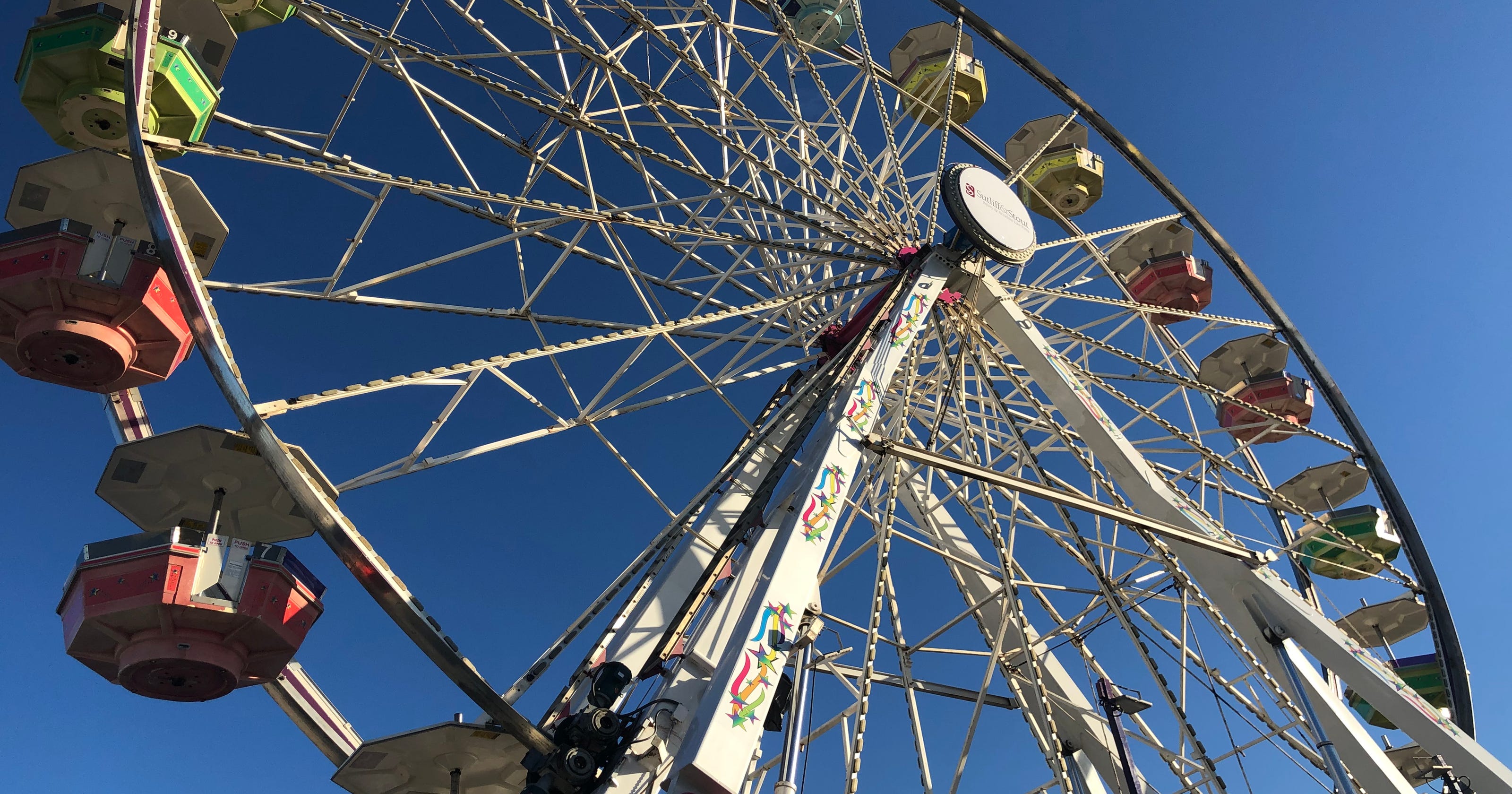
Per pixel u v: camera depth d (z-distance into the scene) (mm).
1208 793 12695
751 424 12945
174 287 8094
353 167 9969
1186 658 13672
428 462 10352
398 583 7723
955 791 10812
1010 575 11758
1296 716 12391
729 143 12383
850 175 15062
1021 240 14438
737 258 16219
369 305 12367
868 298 15648
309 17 10883
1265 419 19375
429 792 11773
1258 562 11961
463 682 7738
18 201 11289
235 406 7828
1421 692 18438
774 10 15453
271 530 11859
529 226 12086
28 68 10984
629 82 11578
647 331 11477
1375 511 19250
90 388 10711
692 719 8227
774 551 9172
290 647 10305
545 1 13305
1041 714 13789
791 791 10227
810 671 11523
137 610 9500
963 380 14703
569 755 7762
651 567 10641
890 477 11258
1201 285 22141
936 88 19984
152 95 10719
